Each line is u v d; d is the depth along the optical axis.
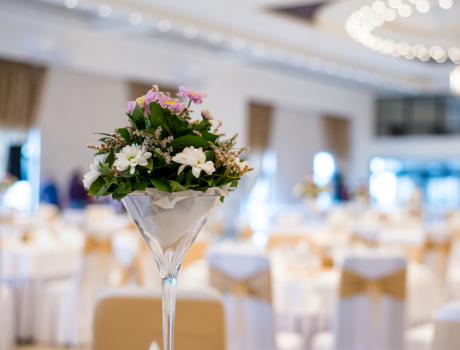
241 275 4.53
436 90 17.69
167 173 1.81
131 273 5.75
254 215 16.89
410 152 19.70
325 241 6.03
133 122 1.84
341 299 4.60
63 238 7.57
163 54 13.52
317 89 17.89
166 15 10.62
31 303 6.74
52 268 6.64
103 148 1.85
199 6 10.36
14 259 6.48
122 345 2.64
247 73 15.54
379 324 4.56
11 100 12.20
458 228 9.41
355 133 19.61
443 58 12.81
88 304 6.29
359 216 12.70
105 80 13.54
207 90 14.45
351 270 4.57
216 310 2.69
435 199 19.45
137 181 1.78
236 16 10.93
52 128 12.89
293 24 11.45
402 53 12.43
